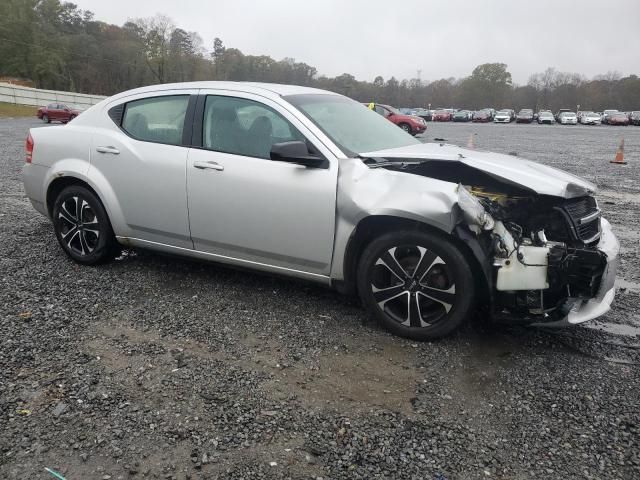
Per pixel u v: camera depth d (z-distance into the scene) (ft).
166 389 9.52
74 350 10.78
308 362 10.59
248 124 12.93
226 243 13.12
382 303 11.72
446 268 10.94
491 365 10.68
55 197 15.98
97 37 323.16
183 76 290.56
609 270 11.42
